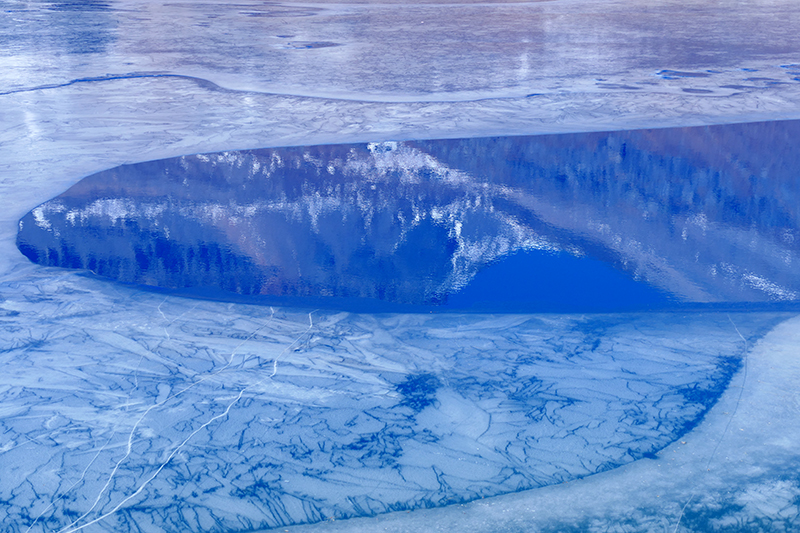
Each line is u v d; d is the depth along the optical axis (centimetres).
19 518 197
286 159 604
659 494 206
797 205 484
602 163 589
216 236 425
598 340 299
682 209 476
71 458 221
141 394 257
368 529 193
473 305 336
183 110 789
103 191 518
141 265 382
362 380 268
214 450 226
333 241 417
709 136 674
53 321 316
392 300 341
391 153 625
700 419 241
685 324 313
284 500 204
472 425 239
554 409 248
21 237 423
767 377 267
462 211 470
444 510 200
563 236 426
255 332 307
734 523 194
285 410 248
